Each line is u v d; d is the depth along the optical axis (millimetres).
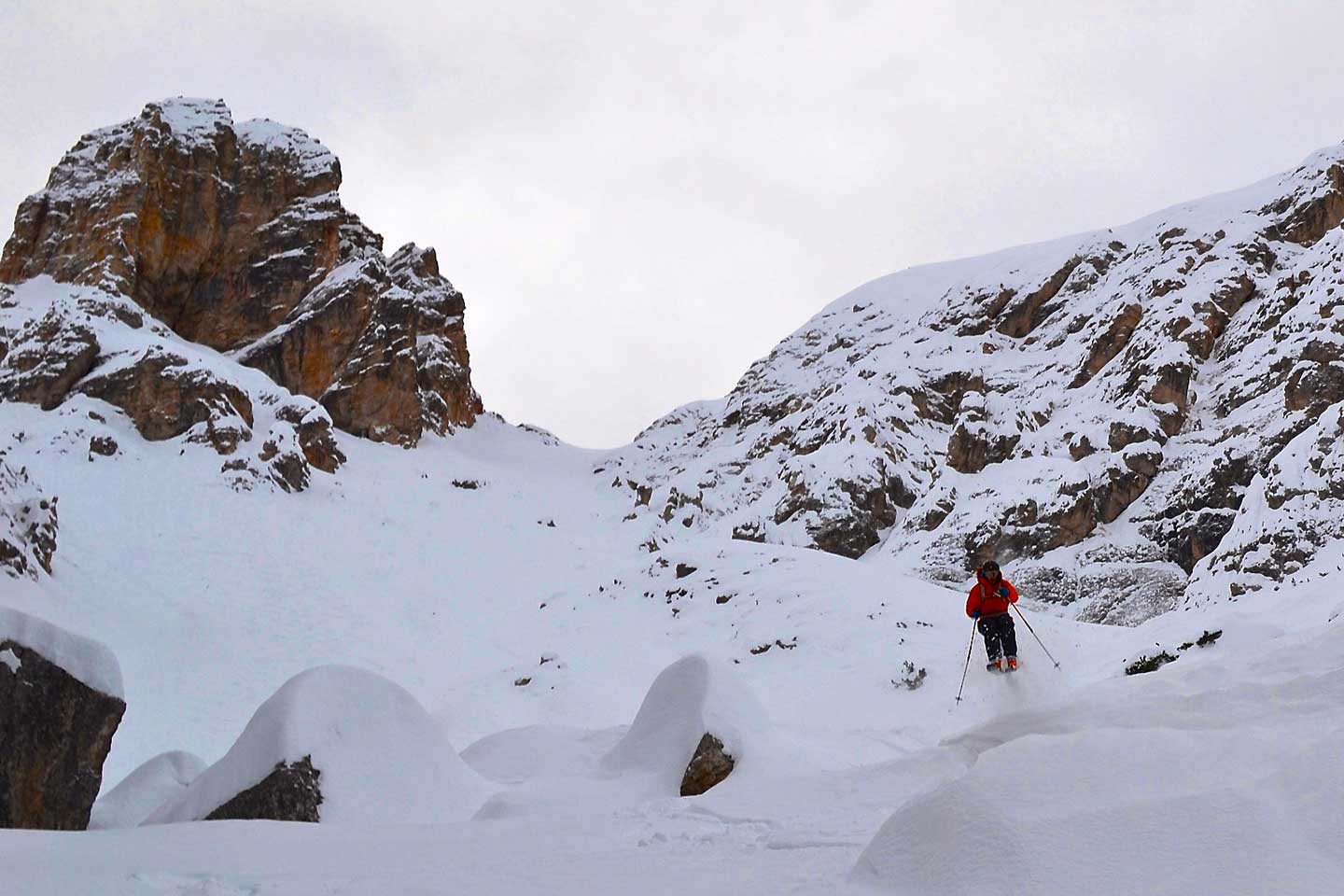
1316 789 4512
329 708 11688
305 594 36281
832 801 8164
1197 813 4520
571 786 12289
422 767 11812
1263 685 7180
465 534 48719
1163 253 61562
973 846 4711
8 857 7031
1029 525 42000
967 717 18969
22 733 10031
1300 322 45250
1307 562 28188
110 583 32312
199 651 29562
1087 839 4535
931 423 58656
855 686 25188
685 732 12844
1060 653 19062
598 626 35438
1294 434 39781
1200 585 30328
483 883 5773
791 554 38375
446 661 33219
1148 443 43469
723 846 6707
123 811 12875
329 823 10367
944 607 31859
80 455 42656
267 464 46594
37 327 49625
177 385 47656
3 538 29172
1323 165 60656
